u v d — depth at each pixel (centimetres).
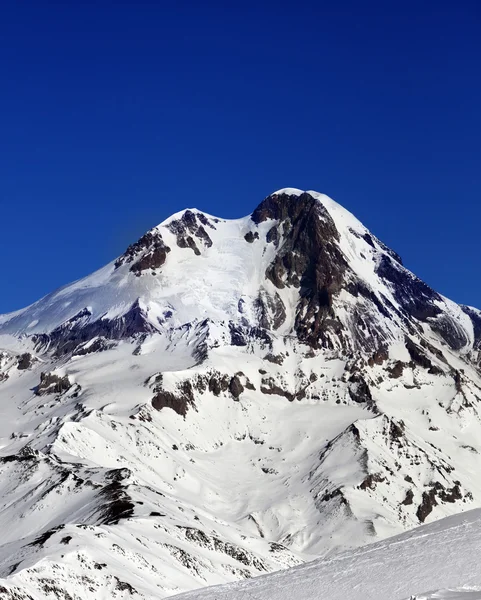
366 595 11681
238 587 13225
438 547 12750
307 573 13125
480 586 10969
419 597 10738
